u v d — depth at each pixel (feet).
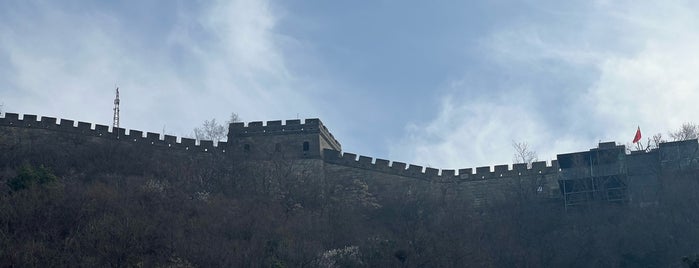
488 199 346.74
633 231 294.46
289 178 346.13
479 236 300.20
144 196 296.10
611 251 286.05
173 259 244.83
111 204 280.72
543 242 295.28
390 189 351.46
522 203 332.80
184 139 355.56
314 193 335.88
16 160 324.39
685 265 268.62
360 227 309.83
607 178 327.88
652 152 331.16
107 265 237.25
